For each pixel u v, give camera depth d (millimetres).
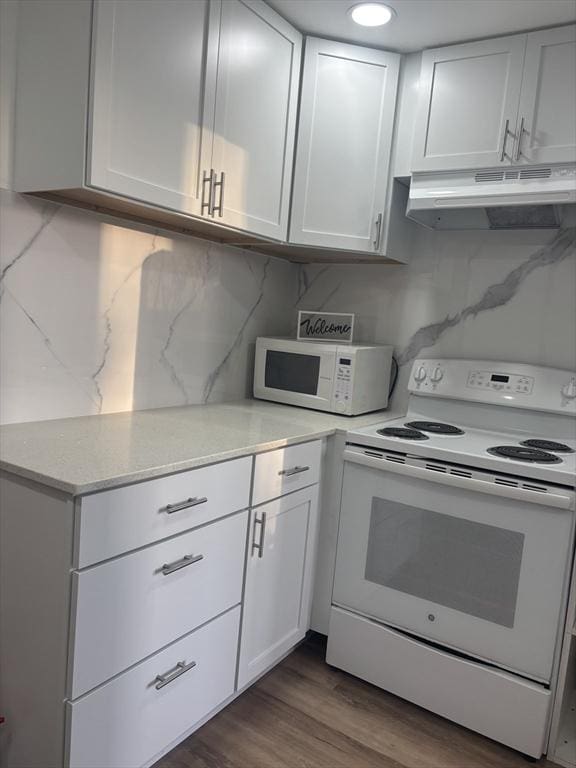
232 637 1723
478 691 1771
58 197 1660
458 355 2414
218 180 1812
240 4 1796
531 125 1922
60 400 1801
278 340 2441
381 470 1931
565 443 2074
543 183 1906
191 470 1476
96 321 1872
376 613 1965
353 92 2168
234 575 1688
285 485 1854
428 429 2131
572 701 1971
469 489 1750
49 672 1290
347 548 2020
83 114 1418
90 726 1308
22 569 1329
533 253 2242
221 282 2365
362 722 1828
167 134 1618
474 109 2025
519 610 1708
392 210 2277
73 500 1221
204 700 1649
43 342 1726
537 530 1667
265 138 1986
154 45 1549
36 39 1499
